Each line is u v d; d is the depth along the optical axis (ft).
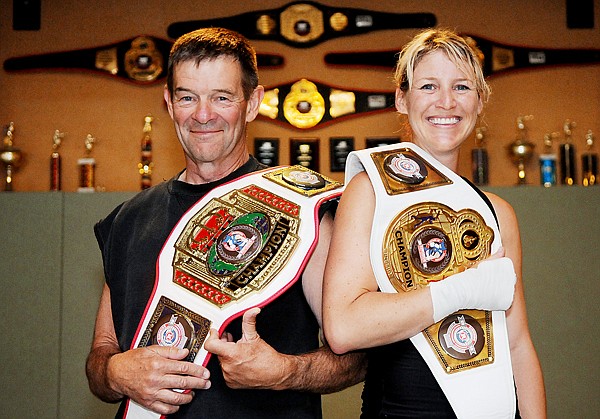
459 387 4.86
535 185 11.28
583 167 12.08
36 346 10.30
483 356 4.96
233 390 5.20
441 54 5.30
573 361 10.37
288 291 5.43
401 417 4.91
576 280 10.47
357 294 4.89
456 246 5.06
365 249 5.00
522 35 12.69
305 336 5.44
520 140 12.27
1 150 12.10
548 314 10.44
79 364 10.29
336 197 5.61
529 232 10.52
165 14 12.67
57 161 12.00
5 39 12.57
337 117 12.48
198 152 5.67
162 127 12.53
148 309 5.36
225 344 4.90
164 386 4.97
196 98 5.61
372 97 12.48
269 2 12.71
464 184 5.27
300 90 12.51
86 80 12.59
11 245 10.41
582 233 10.52
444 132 5.32
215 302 5.21
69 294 10.37
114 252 5.82
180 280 5.36
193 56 5.58
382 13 12.60
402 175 5.17
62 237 10.43
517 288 5.45
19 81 12.55
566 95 12.62
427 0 12.71
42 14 12.62
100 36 12.64
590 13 12.69
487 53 12.58
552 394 10.33
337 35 12.61
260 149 12.37
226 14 12.67
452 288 4.75
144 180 12.00
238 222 5.50
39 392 10.25
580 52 12.55
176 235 5.57
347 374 5.42
